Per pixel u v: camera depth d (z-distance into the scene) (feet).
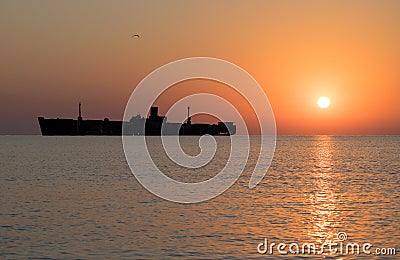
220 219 149.28
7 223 142.00
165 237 125.59
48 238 124.26
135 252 112.27
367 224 142.61
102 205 175.01
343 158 485.56
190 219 148.97
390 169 347.36
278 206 175.11
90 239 123.44
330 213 160.25
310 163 411.75
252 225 140.46
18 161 425.69
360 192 217.56
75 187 231.30
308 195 206.18
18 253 111.45
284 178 282.15
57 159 455.22
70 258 107.86
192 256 109.29
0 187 230.48
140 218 150.30
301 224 142.31
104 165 379.96
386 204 180.55
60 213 158.30
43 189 222.89
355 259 107.96
